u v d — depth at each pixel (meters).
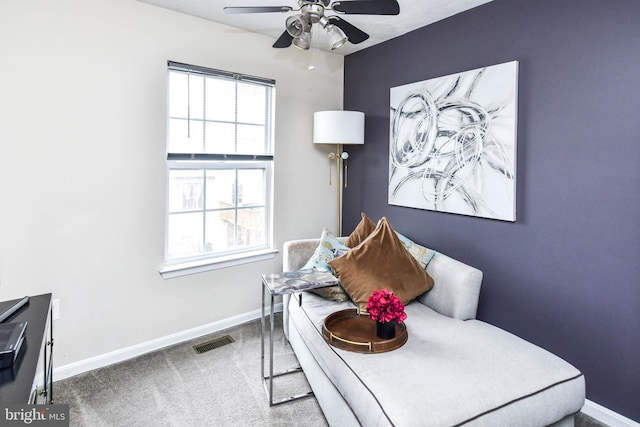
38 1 2.00
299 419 1.87
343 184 3.63
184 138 2.65
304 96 3.29
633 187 1.75
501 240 2.31
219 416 1.88
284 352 2.55
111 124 2.29
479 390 1.37
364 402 1.37
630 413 1.80
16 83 1.96
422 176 2.77
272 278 2.07
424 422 1.22
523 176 2.17
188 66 2.57
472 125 2.39
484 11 2.35
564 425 1.56
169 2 2.38
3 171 1.95
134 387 2.12
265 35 2.98
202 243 2.85
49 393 1.65
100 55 2.22
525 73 2.14
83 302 2.26
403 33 2.91
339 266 2.22
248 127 2.99
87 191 2.23
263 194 3.17
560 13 1.98
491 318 2.40
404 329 1.81
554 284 2.06
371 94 3.26
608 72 1.81
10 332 1.25
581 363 1.97
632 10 1.72
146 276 2.51
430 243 2.78
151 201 2.49
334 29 1.82
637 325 1.76
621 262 1.80
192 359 2.44
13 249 2.00
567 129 1.97
